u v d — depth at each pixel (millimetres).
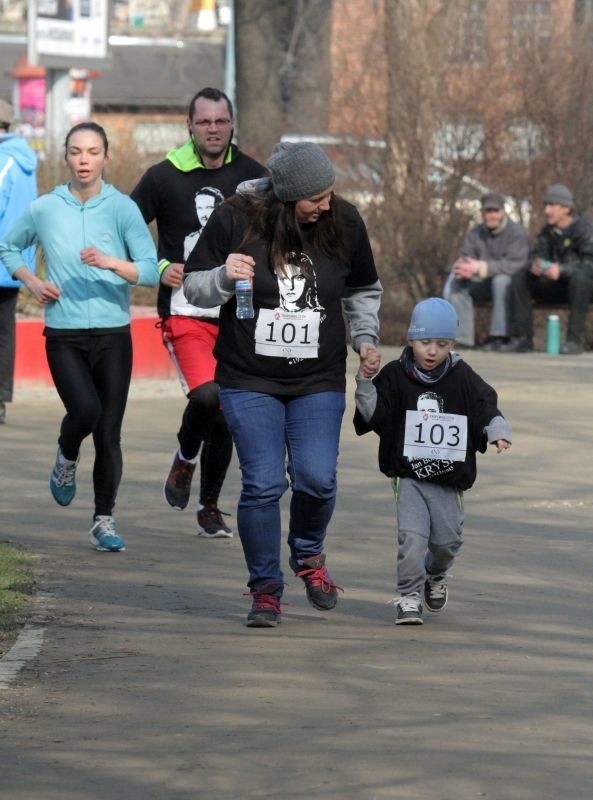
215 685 13641
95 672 14039
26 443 26906
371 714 12766
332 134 45438
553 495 23312
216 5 95625
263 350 15578
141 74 88562
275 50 64188
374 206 44750
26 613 16281
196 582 17953
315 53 57719
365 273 15992
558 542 20156
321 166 15125
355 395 16078
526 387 34250
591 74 44469
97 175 19094
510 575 18312
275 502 15820
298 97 55750
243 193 15672
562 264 40938
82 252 18266
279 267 15406
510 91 44406
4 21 100250
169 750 11797
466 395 15961
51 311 19094
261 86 64125
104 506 19547
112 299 19125
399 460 16016
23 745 11914
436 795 10805
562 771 11320
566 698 13266
